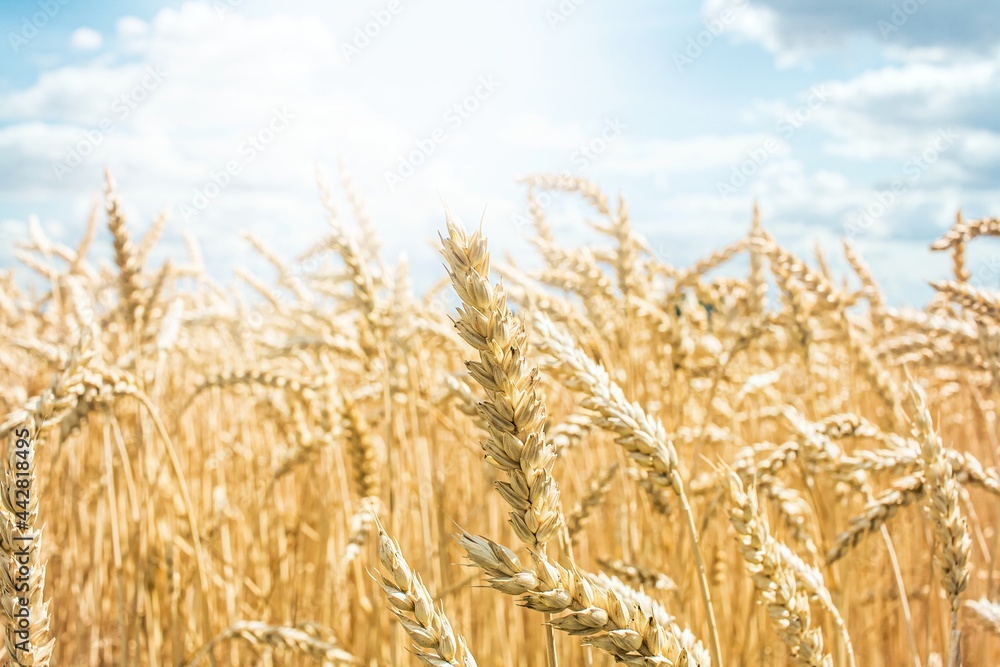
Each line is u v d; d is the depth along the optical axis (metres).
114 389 0.65
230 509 1.05
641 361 0.93
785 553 0.53
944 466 0.52
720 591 0.77
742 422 1.06
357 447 0.75
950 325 0.77
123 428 0.98
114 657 1.07
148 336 0.88
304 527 0.99
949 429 1.26
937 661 0.88
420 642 0.41
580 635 0.42
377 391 0.90
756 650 0.75
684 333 0.84
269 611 0.99
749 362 1.35
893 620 0.98
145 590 0.81
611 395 0.50
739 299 1.07
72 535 1.11
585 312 0.93
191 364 1.49
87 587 1.09
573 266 0.92
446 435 1.12
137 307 0.85
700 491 0.73
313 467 0.97
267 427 1.20
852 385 0.84
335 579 0.88
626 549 0.75
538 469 0.41
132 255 0.85
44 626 0.45
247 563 1.08
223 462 1.29
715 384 0.79
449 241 0.41
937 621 0.90
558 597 0.41
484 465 0.85
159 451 0.90
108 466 0.79
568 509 0.91
